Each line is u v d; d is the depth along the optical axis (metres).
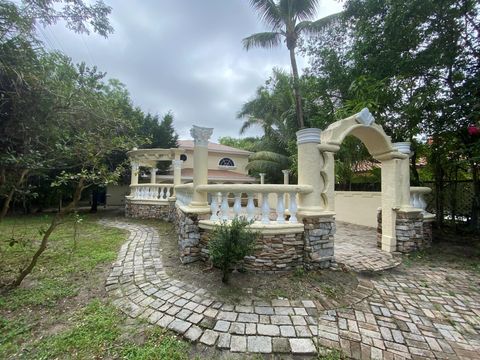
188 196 6.04
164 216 11.27
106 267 4.79
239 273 4.34
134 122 6.47
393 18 6.79
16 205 12.40
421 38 6.84
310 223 4.61
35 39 3.65
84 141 4.01
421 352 2.59
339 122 5.20
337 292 3.83
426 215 6.78
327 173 4.91
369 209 9.91
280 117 16.98
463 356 2.55
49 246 6.27
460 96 6.68
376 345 2.66
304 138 4.93
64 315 3.15
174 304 3.36
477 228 7.60
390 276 4.67
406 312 3.37
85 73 4.39
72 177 3.87
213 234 4.54
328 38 10.50
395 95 7.54
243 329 2.83
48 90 3.67
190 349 2.54
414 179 8.72
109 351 2.50
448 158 7.73
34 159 3.66
